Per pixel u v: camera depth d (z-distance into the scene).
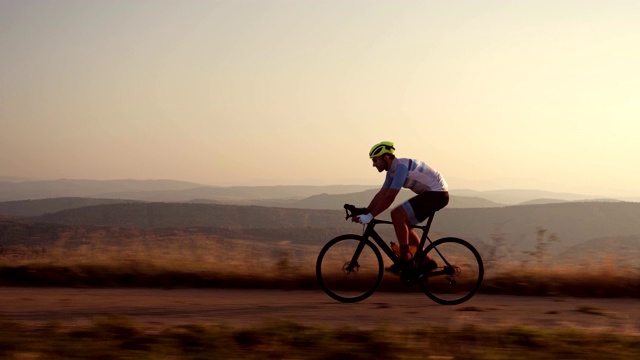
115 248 10.68
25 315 6.86
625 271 8.98
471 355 5.33
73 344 5.32
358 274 8.20
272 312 7.25
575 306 7.95
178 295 8.27
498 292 8.71
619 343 5.81
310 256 9.80
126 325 5.94
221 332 5.79
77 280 8.94
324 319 6.91
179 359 5.01
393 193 7.83
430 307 7.74
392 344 5.48
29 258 9.93
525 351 5.52
